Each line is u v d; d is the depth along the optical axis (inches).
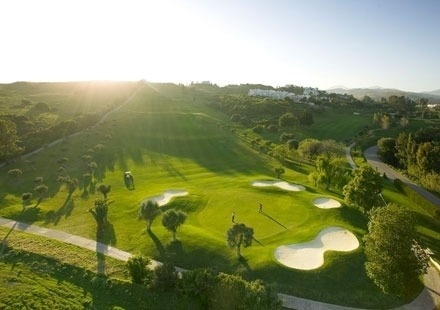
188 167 3708.2
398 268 1523.1
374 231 1621.6
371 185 2226.9
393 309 1491.1
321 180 2896.2
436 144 4714.6
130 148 4340.6
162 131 5231.3
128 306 1481.3
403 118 6860.2
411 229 1579.7
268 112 7377.0
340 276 1643.7
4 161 3449.8
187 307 1454.2
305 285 1590.8
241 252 1815.9
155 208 2068.2
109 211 2411.4
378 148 5295.3
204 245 1870.1
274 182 2972.4
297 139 5241.1
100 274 1654.8
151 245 1910.7
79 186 2982.3
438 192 3420.3
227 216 2278.5
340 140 5767.7
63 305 1455.5
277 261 1726.1
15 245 1892.2
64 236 2037.4
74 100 6820.9
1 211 2363.4
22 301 1461.6
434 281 1705.2
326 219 2160.4
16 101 6181.1
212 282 1449.3
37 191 2642.7
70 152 3949.3
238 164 3919.8
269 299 1317.7
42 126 4798.2
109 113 6156.5
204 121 6013.8
